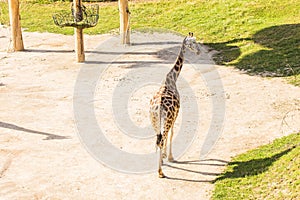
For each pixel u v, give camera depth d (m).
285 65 19.03
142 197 10.37
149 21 27.91
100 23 28.12
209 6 28.44
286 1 26.98
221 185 10.55
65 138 13.52
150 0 30.92
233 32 24.69
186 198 10.23
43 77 19.41
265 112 14.80
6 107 15.92
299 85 16.91
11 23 23.36
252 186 10.30
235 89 17.17
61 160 12.19
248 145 12.63
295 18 24.75
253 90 16.86
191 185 10.75
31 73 20.02
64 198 10.38
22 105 16.11
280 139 12.70
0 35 26.84
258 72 18.81
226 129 13.80
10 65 21.31
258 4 27.20
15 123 14.60
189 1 29.66
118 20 28.47
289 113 14.52
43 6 32.19
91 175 11.39
